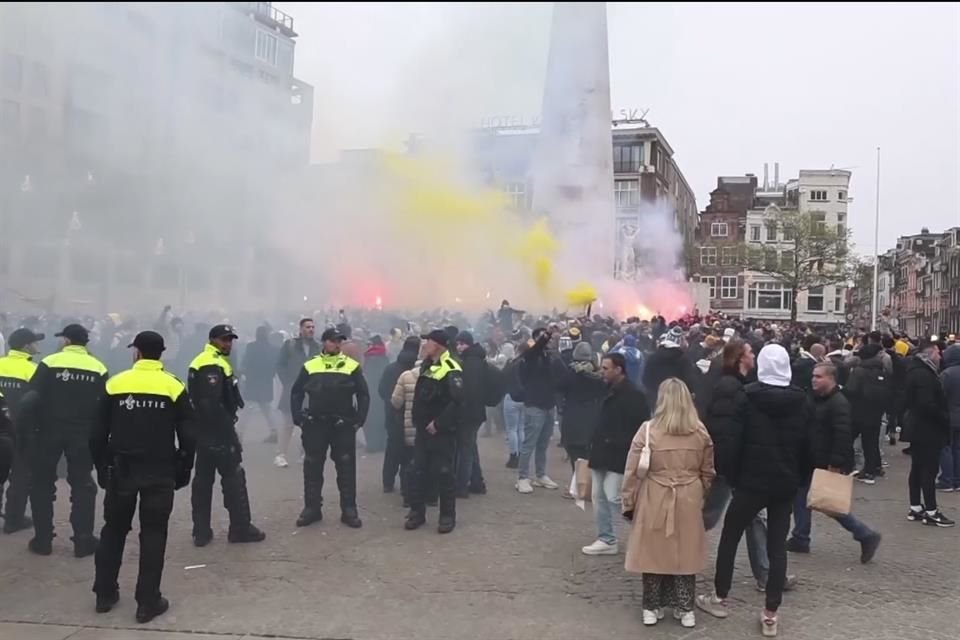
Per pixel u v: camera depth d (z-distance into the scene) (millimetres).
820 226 44969
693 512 4594
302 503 7430
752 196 68250
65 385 5672
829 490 5223
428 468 6703
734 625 4641
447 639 4336
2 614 4625
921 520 7246
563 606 4883
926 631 4543
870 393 9039
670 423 4656
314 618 4609
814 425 4641
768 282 60938
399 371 7988
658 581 4629
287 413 9141
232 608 4762
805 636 4457
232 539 6141
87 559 5672
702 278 48750
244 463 9375
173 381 4840
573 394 7312
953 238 64250
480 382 7883
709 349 10102
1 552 5809
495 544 6215
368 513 7180
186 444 4781
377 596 4996
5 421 4840
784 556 4496
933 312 69188
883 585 5383
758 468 4543
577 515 7215
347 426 6711
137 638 4305
